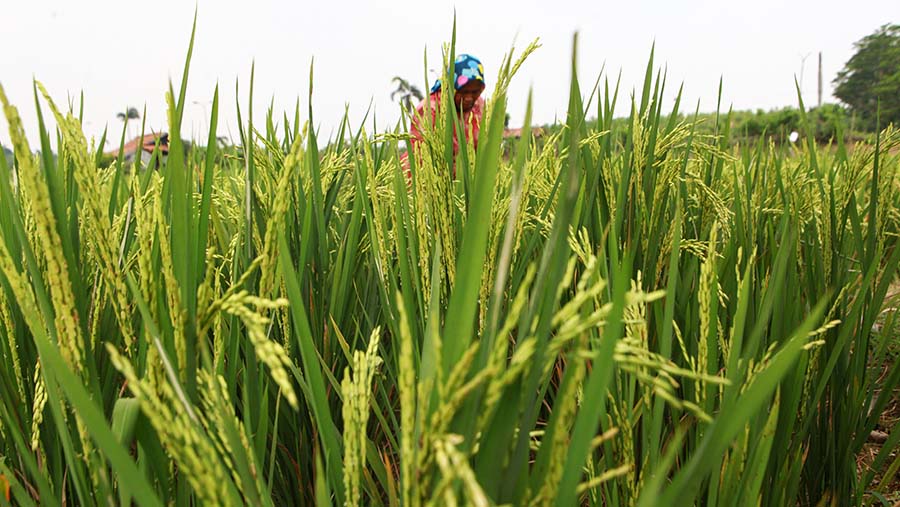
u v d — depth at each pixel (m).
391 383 1.49
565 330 0.47
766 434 0.81
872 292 1.47
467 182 1.12
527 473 0.55
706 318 0.79
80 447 0.87
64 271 0.61
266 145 1.51
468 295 0.51
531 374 0.52
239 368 1.33
